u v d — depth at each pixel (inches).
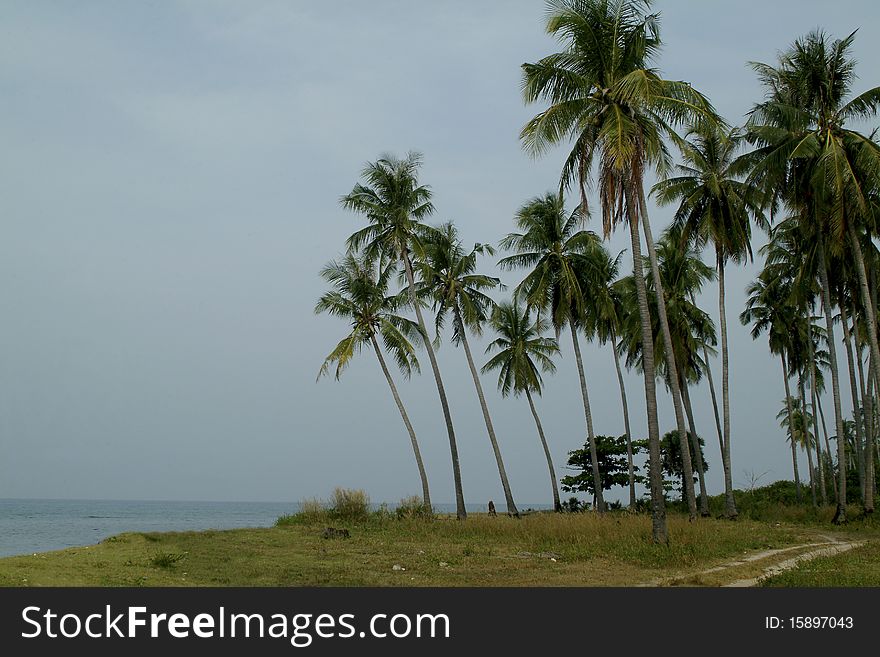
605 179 879.7
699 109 881.5
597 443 2217.0
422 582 614.5
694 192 1370.6
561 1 899.4
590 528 969.5
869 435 1305.4
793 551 847.1
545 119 906.1
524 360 1877.5
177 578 596.4
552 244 1528.1
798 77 1207.6
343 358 1449.3
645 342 893.2
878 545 868.0
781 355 1962.4
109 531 1891.0
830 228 1186.6
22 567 585.0
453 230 1582.2
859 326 1732.3
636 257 899.4
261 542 928.3
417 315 1456.7
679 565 719.1
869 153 1098.1
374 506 1488.7
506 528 1061.8
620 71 912.9
